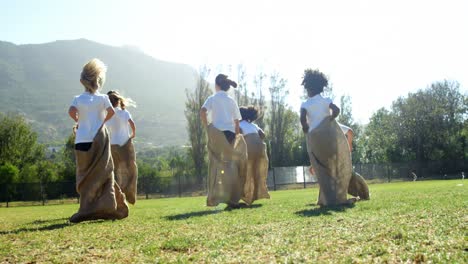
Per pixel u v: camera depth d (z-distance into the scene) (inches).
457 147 2258.9
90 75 303.0
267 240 163.0
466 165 1809.8
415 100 2356.1
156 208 444.8
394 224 187.2
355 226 188.7
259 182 433.7
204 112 374.6
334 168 349.4
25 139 2442.2
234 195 369.4
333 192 345.7
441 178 1739.7
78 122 298.7
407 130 2329.0
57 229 245.1
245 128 438.3
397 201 320.2
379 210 259.8
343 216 233.6
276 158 1913.1
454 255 122.3
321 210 283.0
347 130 397.1
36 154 2511.1
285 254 136.4
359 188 379.2
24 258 153.3
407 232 161.5
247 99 1945.1
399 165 1733.5
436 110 2271.2
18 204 1280.8
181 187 1413.6
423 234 155.9
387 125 2416.3
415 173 1752.0
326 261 122.8
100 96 301.6
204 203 556.7
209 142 375.2
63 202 1305.4
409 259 121.2
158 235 195.6
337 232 173.6
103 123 298.5
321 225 198.8
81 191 288.0
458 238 146.6
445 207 250.5
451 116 2343.8
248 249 147.4
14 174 1721.2
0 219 385.4
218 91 381.1
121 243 177.5
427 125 2289.6
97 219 293.1
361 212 253.1
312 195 602.9
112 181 295.3
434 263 115.9
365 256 127.3
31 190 1323.8
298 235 171.3
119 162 417.1
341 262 120.9
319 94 365.4
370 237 157.1
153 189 1389.0
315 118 358.9
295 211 286.2
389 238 153.4
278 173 1456.7
